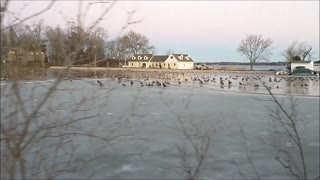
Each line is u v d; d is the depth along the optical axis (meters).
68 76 2.46
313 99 44.53
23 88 2.35
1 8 2.14
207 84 73.56
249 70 126.94
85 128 3.42
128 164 14.48
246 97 47.06
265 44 127.88
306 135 20.39
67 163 3.62
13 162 2.34
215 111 31.17
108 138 3.87
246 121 26.17
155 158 15.65
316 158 15.85
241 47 130.12
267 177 13.93
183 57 134.62
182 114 24.30
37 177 2.93
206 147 4.68
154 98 32.00
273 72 120.56
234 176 14.07
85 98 2.87
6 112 2.34
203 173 14.14
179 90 55.59
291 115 5.25
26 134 2.38
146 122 19.94
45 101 2.39
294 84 72.31
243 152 17.09
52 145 3.22
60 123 2.64
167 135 18.97
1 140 2.33
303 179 4.13
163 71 93.81
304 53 116.19
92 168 12.72
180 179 13.02
